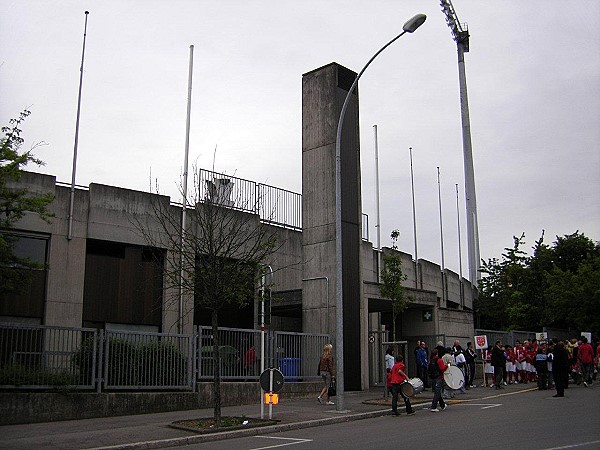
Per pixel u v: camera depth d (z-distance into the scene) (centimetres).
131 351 1812
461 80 6719
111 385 1755
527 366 2644
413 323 2919
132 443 1290
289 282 2844
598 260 4006
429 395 2170
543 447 1045
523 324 4294
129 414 1739
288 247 2864
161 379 1855
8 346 1634
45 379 1645
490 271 4675
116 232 2258
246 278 1748
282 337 2186
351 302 2398
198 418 1619
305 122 2586
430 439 1199
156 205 2366
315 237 2473
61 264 2128
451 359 2159
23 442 1303
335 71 2534
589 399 1889
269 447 1209
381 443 1179
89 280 2205
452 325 3023
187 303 2386
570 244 4438
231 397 1955
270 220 2672
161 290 2348
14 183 2048
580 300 3853
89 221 2208
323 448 1159
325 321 2380
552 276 4053
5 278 1767
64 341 1711
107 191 2262
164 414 1756
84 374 1717
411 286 3534
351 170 2527
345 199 2473
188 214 2450
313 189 2514
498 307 4475
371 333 2678
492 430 1288
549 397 1991
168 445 1322
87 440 1327
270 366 2112
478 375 2969
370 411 1738
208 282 1602
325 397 2102
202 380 1961
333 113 2505
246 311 2709
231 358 2027
